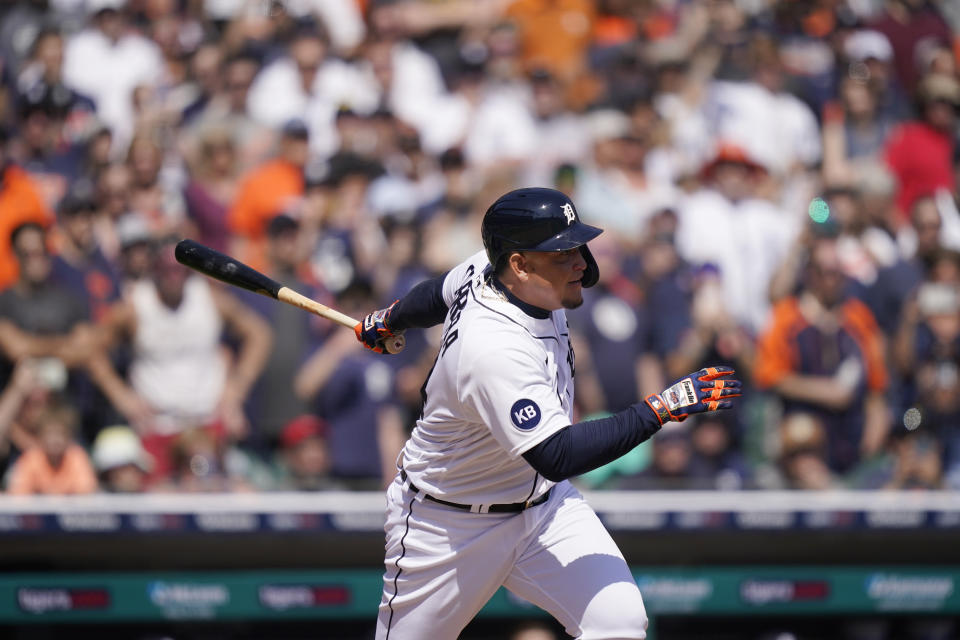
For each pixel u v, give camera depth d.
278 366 22.86
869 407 24.19
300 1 33.34
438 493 12.03
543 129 30.89
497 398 11.06
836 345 23.94
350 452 22.28
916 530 22.06
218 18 33.06
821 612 21.95
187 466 21.66
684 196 28.22
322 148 30.00
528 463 11.52
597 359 23.48
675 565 21.75
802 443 22.66
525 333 11.26
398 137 28.66
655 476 22.22
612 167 28.55
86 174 27.41
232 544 21.17
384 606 12.71
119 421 22.38
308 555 21.28
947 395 23.84
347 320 12.89
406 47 32.81
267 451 22.77
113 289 23.75
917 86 33.12
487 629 21.89
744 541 21.84
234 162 27.88
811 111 32.38
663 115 31.48
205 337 22.69
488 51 33.06
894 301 26.27
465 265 12.28
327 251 24.94
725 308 25.25
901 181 30.84
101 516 20.91
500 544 12.09
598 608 11.69
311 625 22.11
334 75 31.20
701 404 11.10
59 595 20.81
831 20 35.72
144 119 28.72
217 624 21.75
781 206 29.22
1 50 31.94
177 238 24.02
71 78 31.25
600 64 33.53
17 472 21.17
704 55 32.88
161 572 21.03
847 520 21.95
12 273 23.27
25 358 21.81
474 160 30.53
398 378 22.84
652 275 25.08
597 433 11.01
